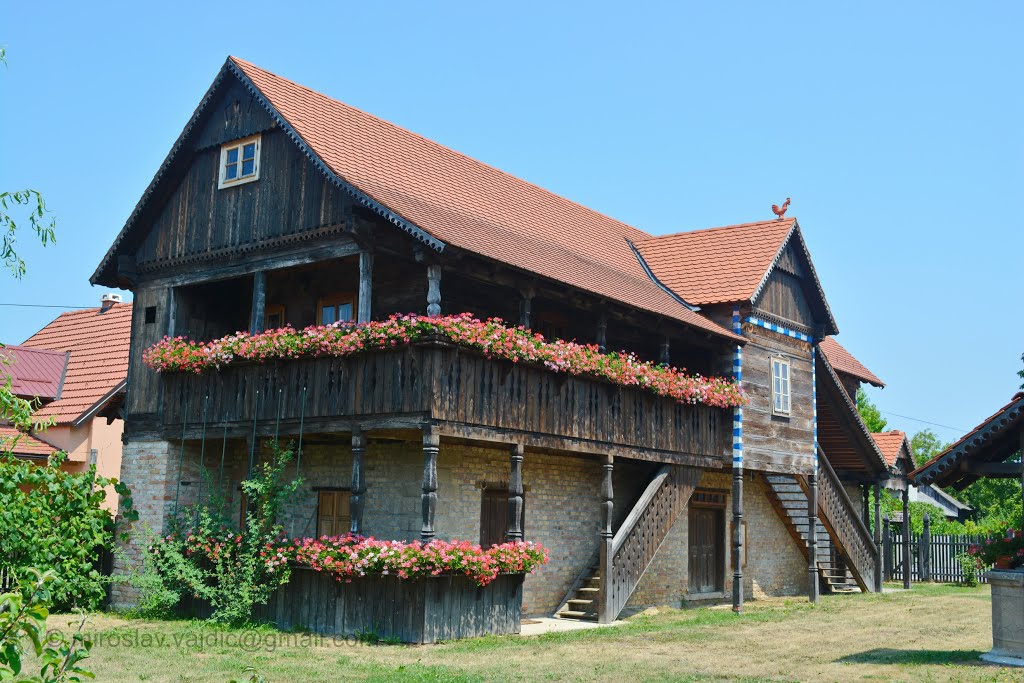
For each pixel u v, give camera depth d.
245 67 18.81
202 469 17.92
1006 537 14.02
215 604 16.45
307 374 16.77
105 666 12.43
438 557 14.64
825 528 26.72
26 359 27.00
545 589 19.58
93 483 18.89
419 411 15.12
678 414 20.73
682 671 12.84
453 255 15.61
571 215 25.05
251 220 18.45
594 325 21.86
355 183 16.36
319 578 15.79
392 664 12.90
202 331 20.08
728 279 23.23
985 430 13.78
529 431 16.81
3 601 5.42
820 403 27.70
